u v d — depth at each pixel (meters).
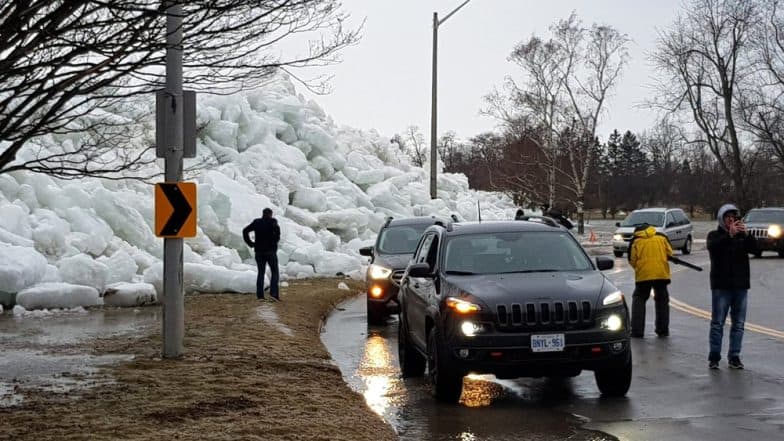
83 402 7.59
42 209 17.61
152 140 22.12
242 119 27.50
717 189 101.50
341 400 7.93
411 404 8.30
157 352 10.40
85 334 11.88
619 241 32.66
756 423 7.17
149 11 6.38
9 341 11.26
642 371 9.84
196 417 7.05
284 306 15.46
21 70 6.61
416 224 16.64
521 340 7.93
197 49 7.74
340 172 30.31
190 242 19.84
